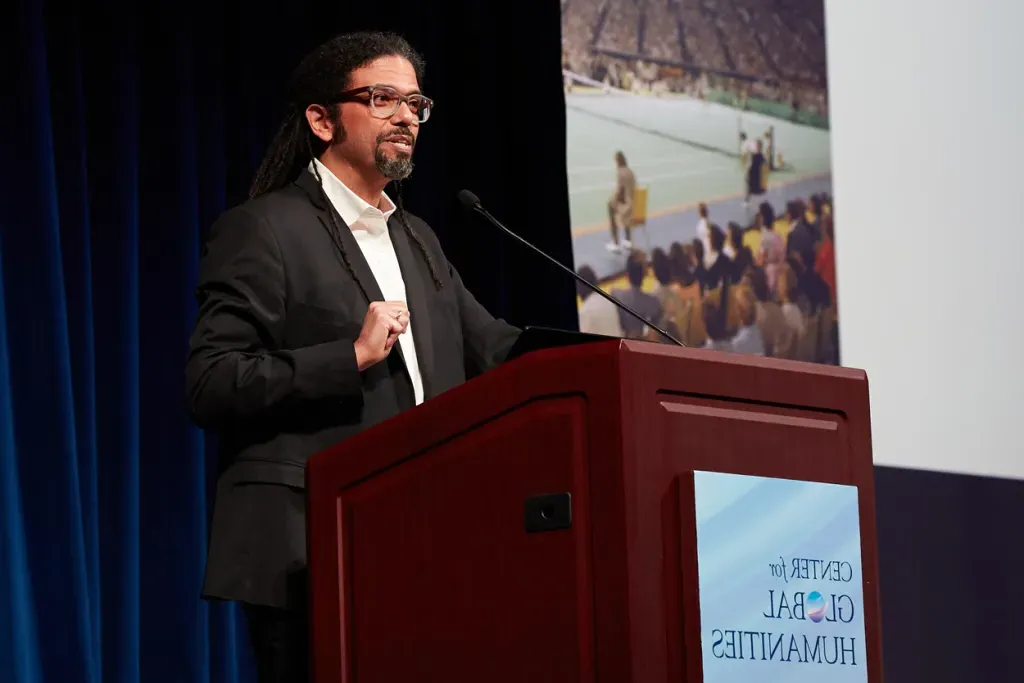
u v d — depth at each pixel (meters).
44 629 5.07
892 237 7.66
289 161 3.87
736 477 2.50
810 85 7.59
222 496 3.23
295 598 3.12
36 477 5.17
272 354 3.20
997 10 8.12
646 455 2.44
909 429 7.51
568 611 2.45
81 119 5.54
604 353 2.46
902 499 7.42
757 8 7.54
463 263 6.59
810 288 7.42
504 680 2.52
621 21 7.18
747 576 2.49
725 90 7.39
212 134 5.95
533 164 6.77
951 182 7.87
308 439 3.25
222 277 3.38
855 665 2.63
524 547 2.53
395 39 3.87
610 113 7.09
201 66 5.98
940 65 7.96
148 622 5.43
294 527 3.17
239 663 5.66
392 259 3.71
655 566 2.42
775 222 7.41
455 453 2.66
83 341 5.40
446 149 6.62
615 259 6.99
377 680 2.71
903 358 7.57
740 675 2.45
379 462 2.79
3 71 5.38
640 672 2.37
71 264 5.45
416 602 2.68
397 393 3.40
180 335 5.68
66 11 5.59
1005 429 7.78
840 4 7.75
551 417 2.52
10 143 5.34
